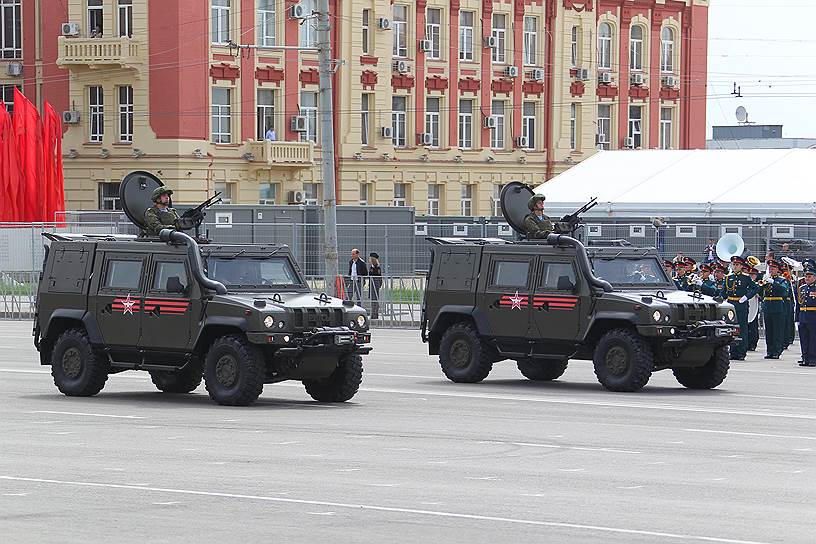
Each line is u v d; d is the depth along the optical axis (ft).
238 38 537.65
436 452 138.72
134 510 106.32
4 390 202.28
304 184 566.77
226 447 141.69
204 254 186.29
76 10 532.32
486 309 214.07
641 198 427.33
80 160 536.83
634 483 120.16
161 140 522.88
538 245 211.61
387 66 584.81
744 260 277.23
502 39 628.28
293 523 101.40
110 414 171.94
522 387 210.38
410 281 378.53
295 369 179.63
